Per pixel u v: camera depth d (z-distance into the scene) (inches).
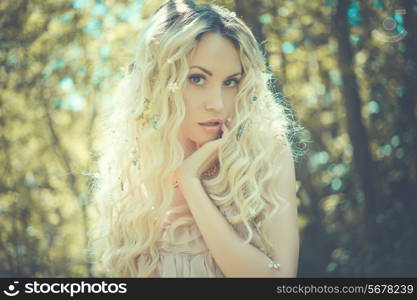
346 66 296.4
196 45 110.5
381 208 297.6
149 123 116.0
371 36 296.8
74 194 310.2
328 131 317.7
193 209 108.3
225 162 113.1
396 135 303.3
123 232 116.8
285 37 301.4
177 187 117.5
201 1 279.6
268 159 114.4
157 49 113.9
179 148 113.0
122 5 293.1
